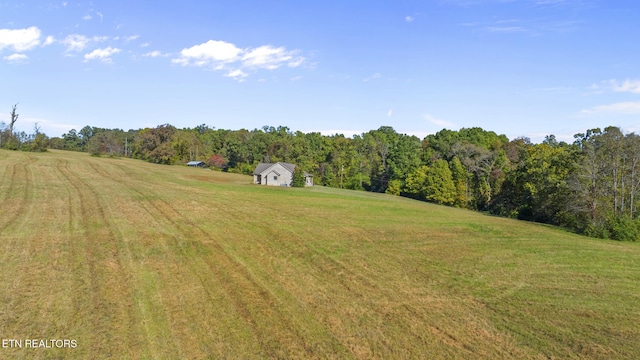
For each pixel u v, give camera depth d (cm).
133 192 3638
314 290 1529
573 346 1173
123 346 1009
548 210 4534
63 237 1967
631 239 3284
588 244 2841
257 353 1028
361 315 1321
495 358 1081
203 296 1381
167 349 1012
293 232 2541
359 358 1040
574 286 1767
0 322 1084
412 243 2497
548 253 2430
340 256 2058
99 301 1267
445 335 1209
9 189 3256
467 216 4109
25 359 918
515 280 1820
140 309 1234
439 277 1805
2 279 1384
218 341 1075
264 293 1459
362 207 4084
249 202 3772
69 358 937
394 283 1677
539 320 1359
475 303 1498
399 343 1138
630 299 1617
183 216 2756
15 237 1898
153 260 1736
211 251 1956
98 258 1695
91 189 3600
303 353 1045
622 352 1145
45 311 1169
